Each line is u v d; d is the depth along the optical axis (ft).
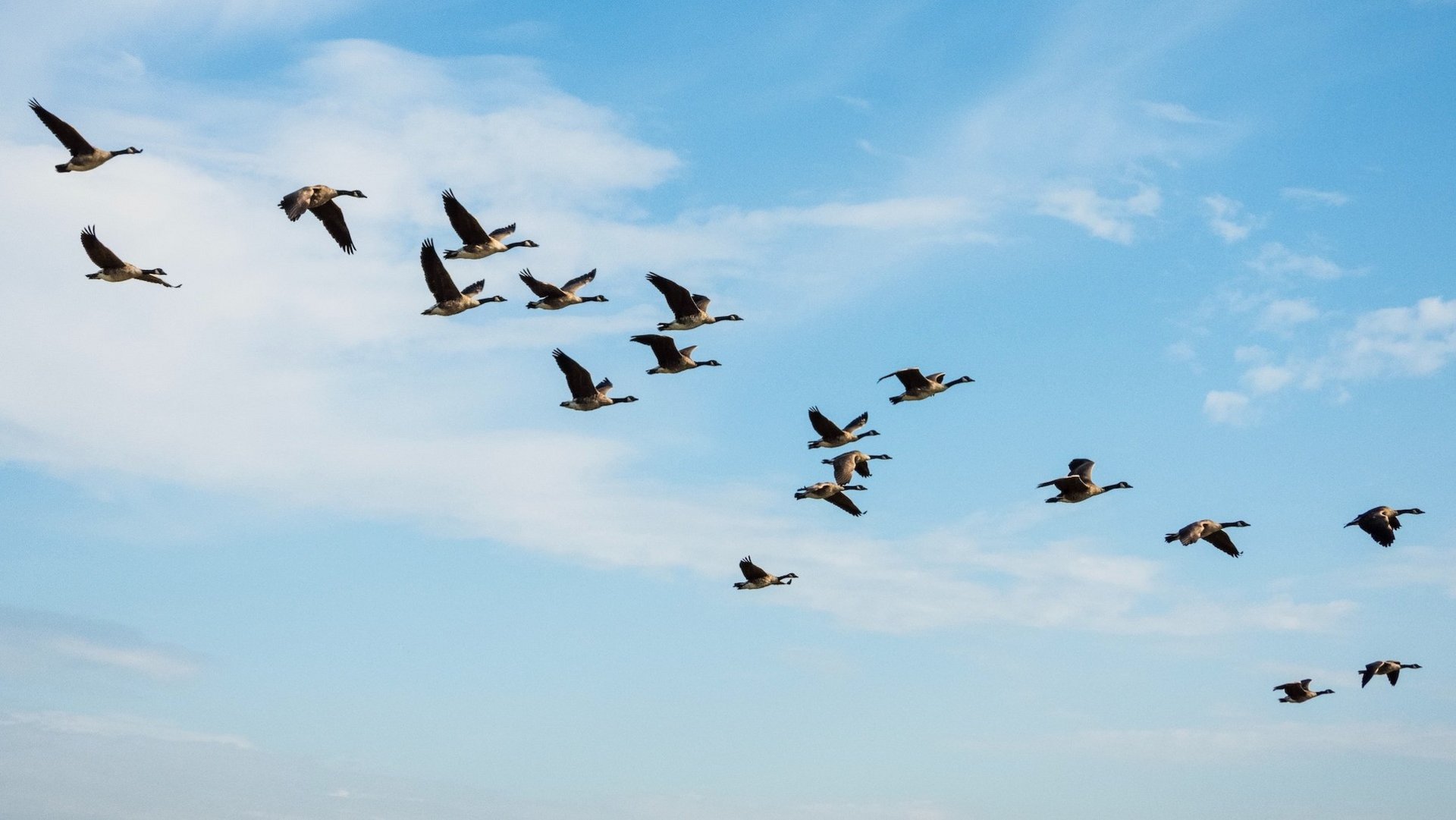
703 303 183.52
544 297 185.78
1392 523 157.38
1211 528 160.86
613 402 180.75
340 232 162.81
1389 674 180.75
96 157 156.76
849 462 160.66
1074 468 170.71
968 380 176.86
